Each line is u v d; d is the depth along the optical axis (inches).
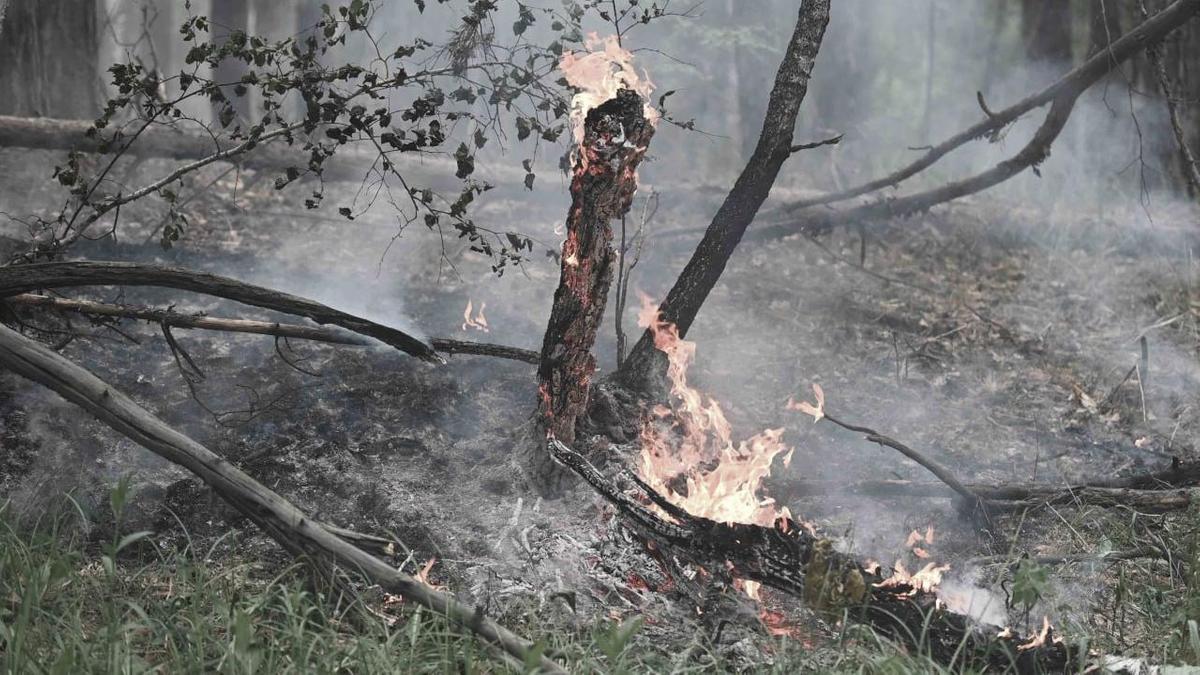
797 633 166.1
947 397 278.7
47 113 371.6
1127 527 208.8
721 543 163.2
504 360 259.8
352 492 198.5
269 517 156.6
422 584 150.4
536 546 180.7
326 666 139.3
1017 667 155.3
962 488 210.8
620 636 138.3
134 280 177.5
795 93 213.8
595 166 179.3
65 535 179.9
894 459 243.4
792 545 160.1
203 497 192.9
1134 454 255.0
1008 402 278.5
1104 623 179.5
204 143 319.0
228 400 227.6
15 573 154.2
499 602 169.6
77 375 160.9
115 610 146.0
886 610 157.9
